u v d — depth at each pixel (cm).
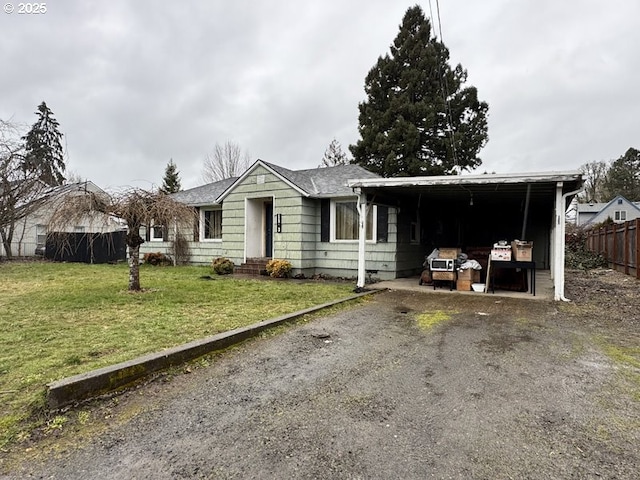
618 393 300
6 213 1560
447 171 2184
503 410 271
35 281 943
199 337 423
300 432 241
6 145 1530
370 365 364
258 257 1229
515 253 817
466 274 840
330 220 1113
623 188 4238
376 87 2358
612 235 1377
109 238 1312
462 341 445
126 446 225
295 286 883
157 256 1439
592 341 445
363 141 2314
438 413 267
